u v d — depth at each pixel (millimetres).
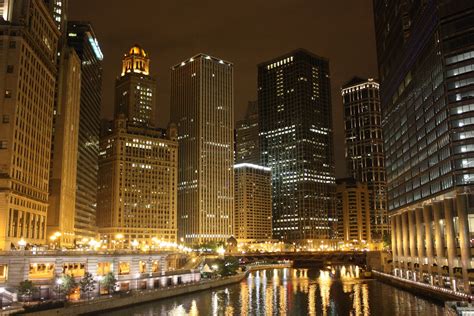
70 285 103812
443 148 137375
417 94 162750
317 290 160125
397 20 189625
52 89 190000
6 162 146000
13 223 147750
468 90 131000
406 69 176375
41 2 172875
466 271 122562
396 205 191125
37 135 170625
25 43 157125
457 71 133500
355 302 129500
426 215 155000
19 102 152625
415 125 165375
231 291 155250
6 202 143125
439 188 140375
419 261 161125
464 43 133500
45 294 104000
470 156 127500
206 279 169875
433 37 145000
